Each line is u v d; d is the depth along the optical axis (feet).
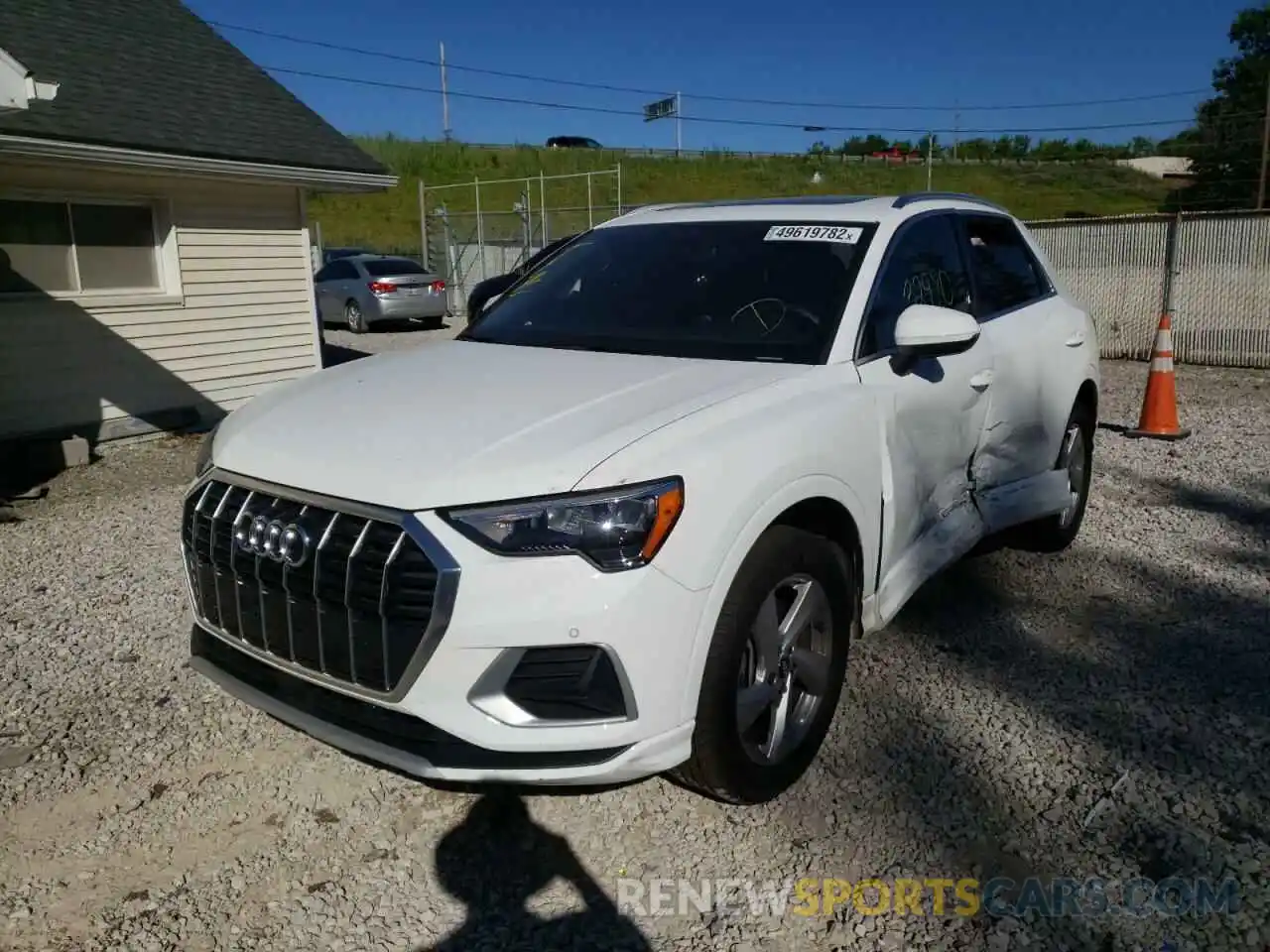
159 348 34.14
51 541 20.36
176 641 14.88
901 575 12.07
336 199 145.59
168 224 33.94
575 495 8.41
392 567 8.48
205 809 10.57
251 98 38.40
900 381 11.83
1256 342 41.24
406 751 8.70
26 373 30.35
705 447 9.09
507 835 10.03
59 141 28.17
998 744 11.34
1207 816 9.98
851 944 8.46
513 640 8.29
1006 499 14.99
